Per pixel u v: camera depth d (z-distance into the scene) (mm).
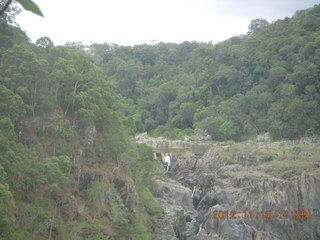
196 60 171875
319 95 114750
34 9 4293
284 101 114688
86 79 49781
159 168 74375
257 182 64500
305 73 116062
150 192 59625
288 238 57531
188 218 59188
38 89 42719
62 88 47938
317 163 70375
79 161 42562
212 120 126312
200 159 89125
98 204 40094
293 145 96062
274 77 126312
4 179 27688
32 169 31891
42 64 41062
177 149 110625
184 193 68062
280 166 71062
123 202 45969
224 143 115000
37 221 30828
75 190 39781
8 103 35062
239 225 54344
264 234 54656
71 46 80500
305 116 109562
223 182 69375
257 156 81188
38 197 32750
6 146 29578
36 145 38094
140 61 198250
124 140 52844
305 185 63406
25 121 39469
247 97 124500
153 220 50531
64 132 40531
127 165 51750
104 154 49375
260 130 118062
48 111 43250
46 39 52000
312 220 60312
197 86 158125
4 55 41312
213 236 53469
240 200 61906
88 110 44125
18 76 39531
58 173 32781
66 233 32031
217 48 174250
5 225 24797
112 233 38844
